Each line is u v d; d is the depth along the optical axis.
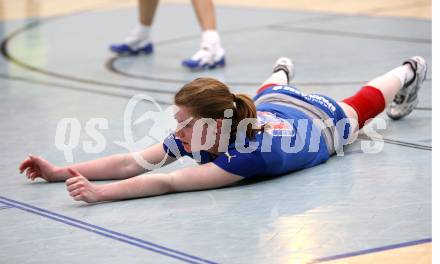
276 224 4.73
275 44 11.54
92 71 10.00
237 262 4.21
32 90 8.89
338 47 11.07
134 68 10.15
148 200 5.25
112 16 14.99
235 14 14.81
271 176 5.64
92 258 4.33
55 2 17.17
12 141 6.74
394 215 4.83
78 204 5.21
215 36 9.95
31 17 15.08
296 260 4.21
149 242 4.52
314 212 4.91
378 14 14.23
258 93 6.45
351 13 14.47
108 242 4.55
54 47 11.85
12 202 5.29
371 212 4.89
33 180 5.71
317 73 9.33
